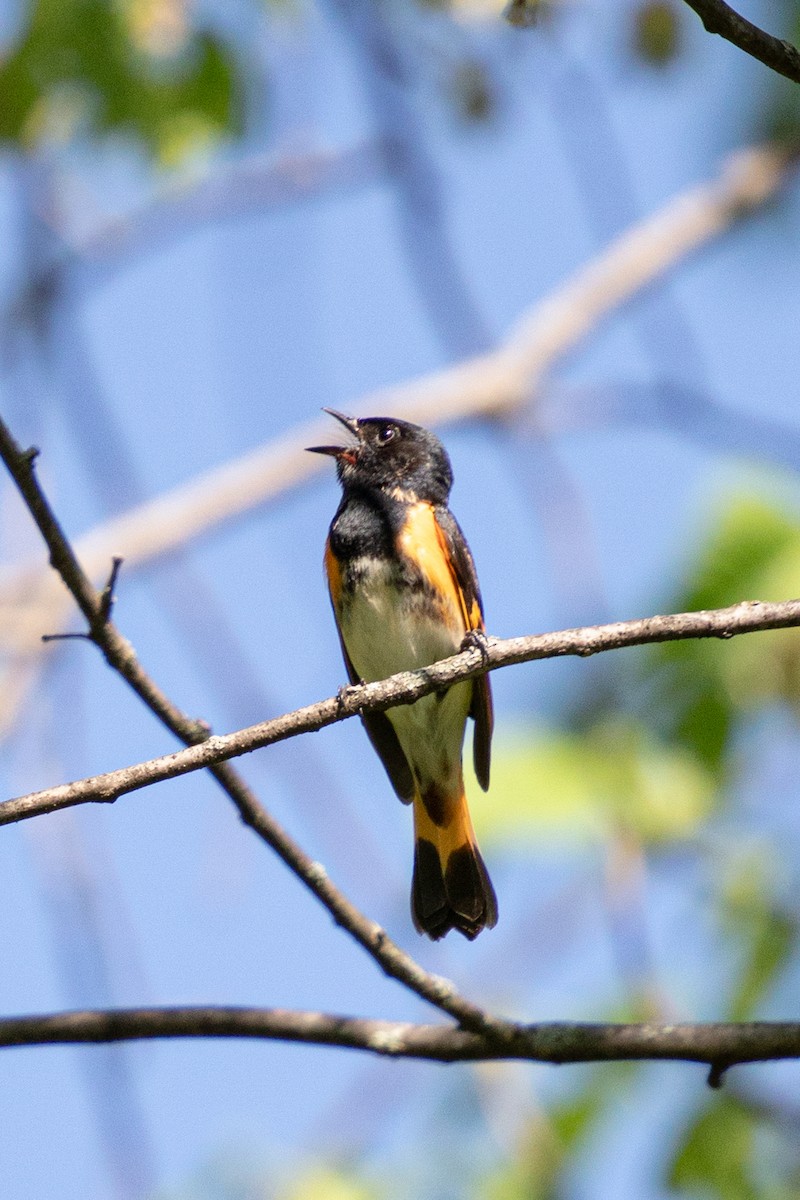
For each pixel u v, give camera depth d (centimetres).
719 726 976
